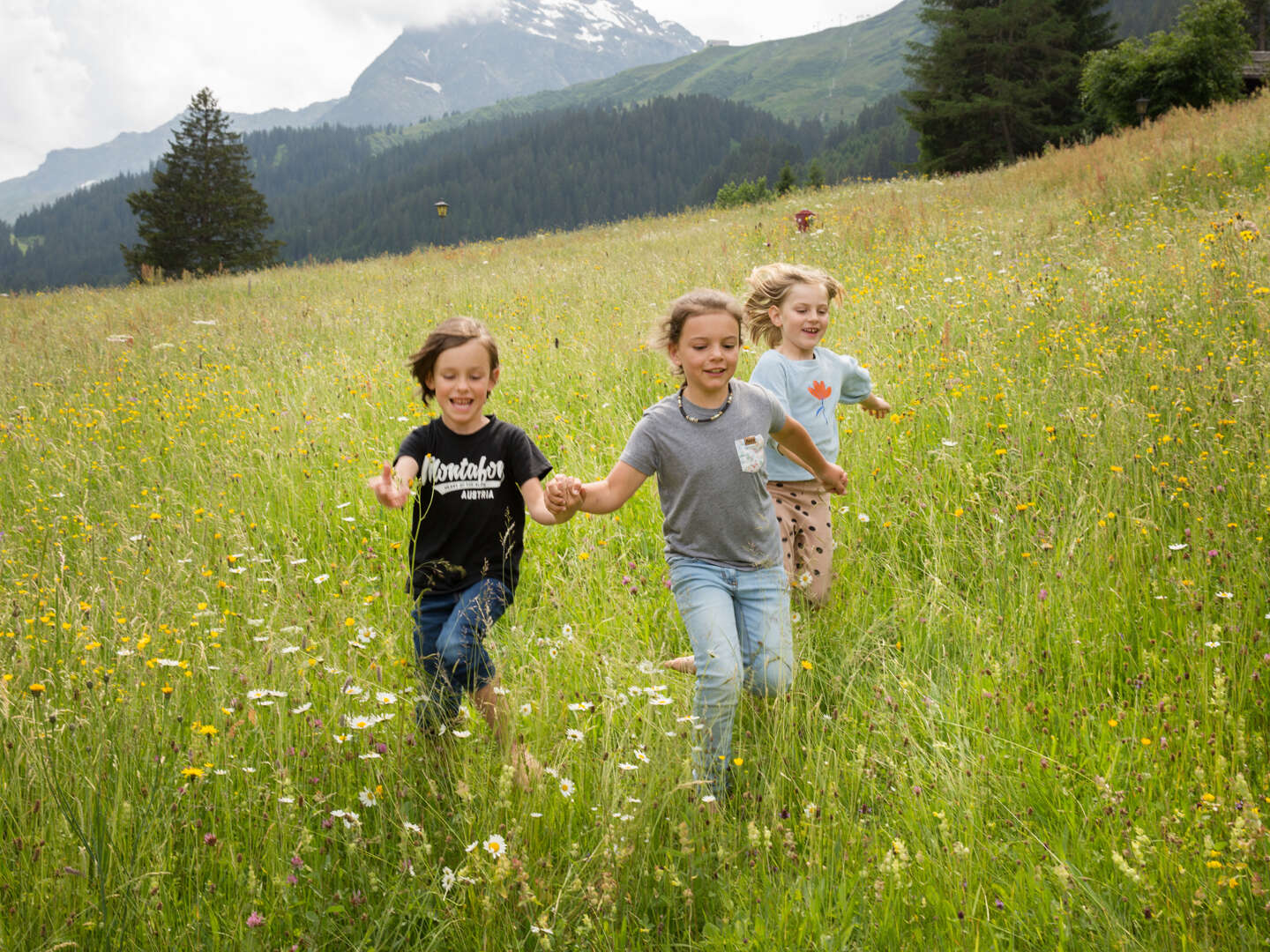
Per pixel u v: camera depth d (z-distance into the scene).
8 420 7.15
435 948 2.18
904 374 5.88
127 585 3.54
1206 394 4.67
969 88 43.94
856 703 3.14
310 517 4.91
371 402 6.75
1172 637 3.09
